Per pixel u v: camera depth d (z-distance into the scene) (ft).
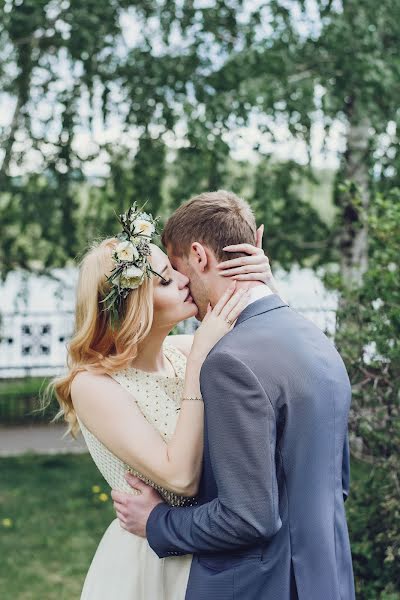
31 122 22.74
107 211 23.06
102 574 7.31
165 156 21.83
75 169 22.68
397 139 21.84
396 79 20.80
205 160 21.11
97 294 7.15
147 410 7.06
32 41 21.89
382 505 10.66
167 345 8.22
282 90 20.65
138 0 21.56
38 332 31.09
